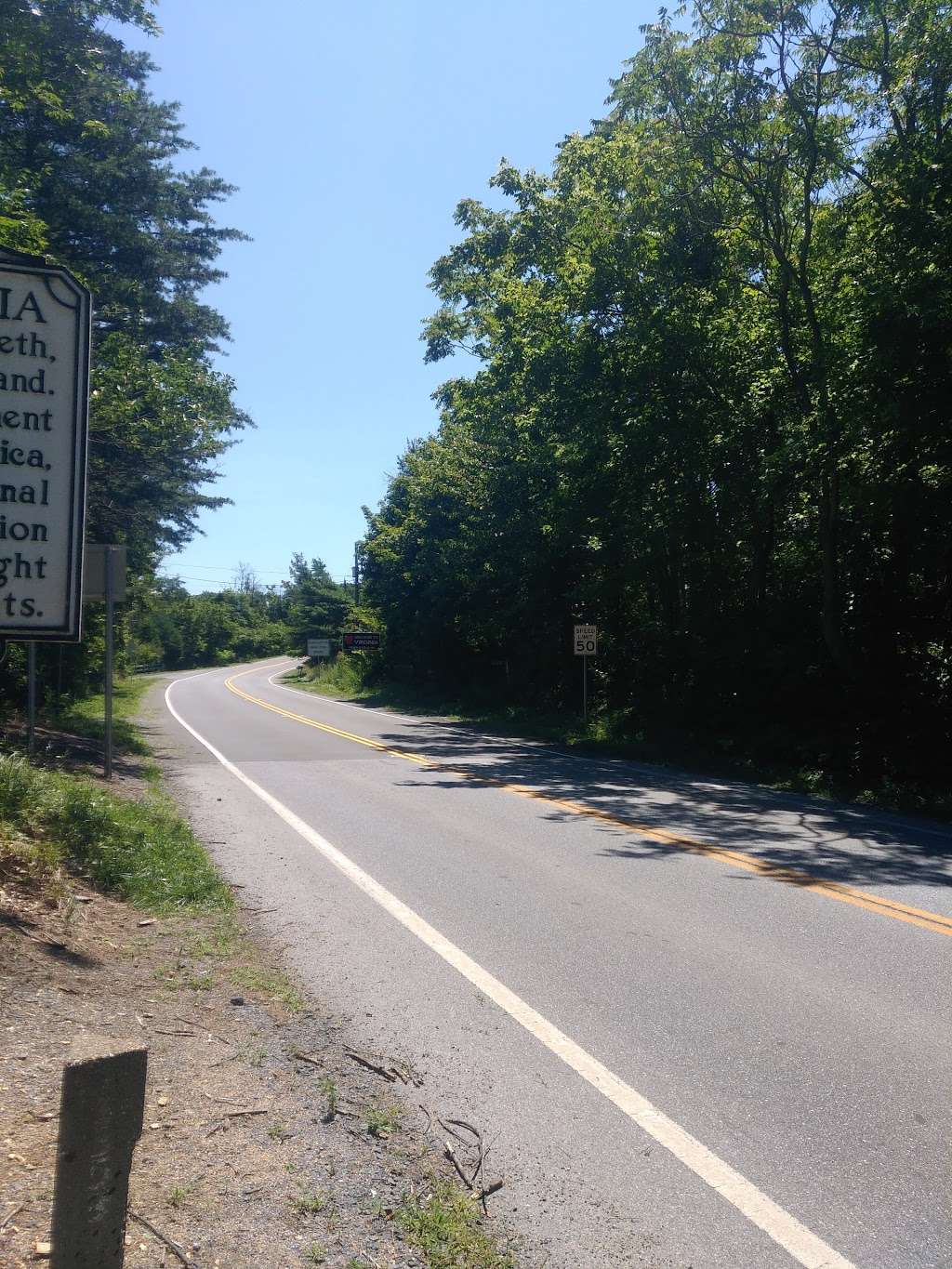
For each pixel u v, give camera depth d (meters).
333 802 13.04
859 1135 4.10
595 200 20.19
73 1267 2.36
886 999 5.73
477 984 5.90
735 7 17.17
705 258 19.44
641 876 8.88
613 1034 5.16
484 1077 4.61
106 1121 2.40
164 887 7.53
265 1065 4.52
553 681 32.38
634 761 19.59
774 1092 4.49
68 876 7.11
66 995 4.89
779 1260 3.23
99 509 19.08
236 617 125.00
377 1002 5.54
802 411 18.66
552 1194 3.61
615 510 23.52
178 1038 4.69
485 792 14.18
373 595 44.44
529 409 24.06
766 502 20.08
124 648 56.19
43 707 22.81
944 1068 4.78
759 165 18.58
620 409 21.11
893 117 16.78
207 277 21.41
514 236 21.89
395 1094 4.37
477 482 33.09
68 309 5.61
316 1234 3.19
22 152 16.64
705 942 6.84
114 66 17.86
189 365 17.50
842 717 18.89
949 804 13.77
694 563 23.94
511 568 30.77
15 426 5.50
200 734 23.61
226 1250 3.04
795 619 20.81
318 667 67.69
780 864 9.55
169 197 20.27
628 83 18.66
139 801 11.56
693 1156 3.91
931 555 16.66
